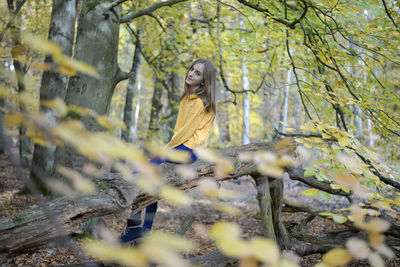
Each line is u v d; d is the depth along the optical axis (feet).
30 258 12.11
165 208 22.72
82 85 14.51
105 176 6.47
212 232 2.33
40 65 2.19
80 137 2.30
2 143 2.63
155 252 2.17
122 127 2.61
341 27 14.75
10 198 23.16
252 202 27.89
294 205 11.82
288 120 56.03
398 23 14.61
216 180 7.98
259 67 25.70
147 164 2.78
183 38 23.97
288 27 13.84
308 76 14.82
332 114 16.40
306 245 10.93
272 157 4.15
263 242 2.28
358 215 5.15
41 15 30.91
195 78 8.58
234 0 19.34
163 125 44.16
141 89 112.47
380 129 11.86
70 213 5.71
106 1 15.47
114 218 20.59
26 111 2.31
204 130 8.50
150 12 16.67
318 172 6.86
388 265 10.07
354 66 13.67
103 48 15.15
